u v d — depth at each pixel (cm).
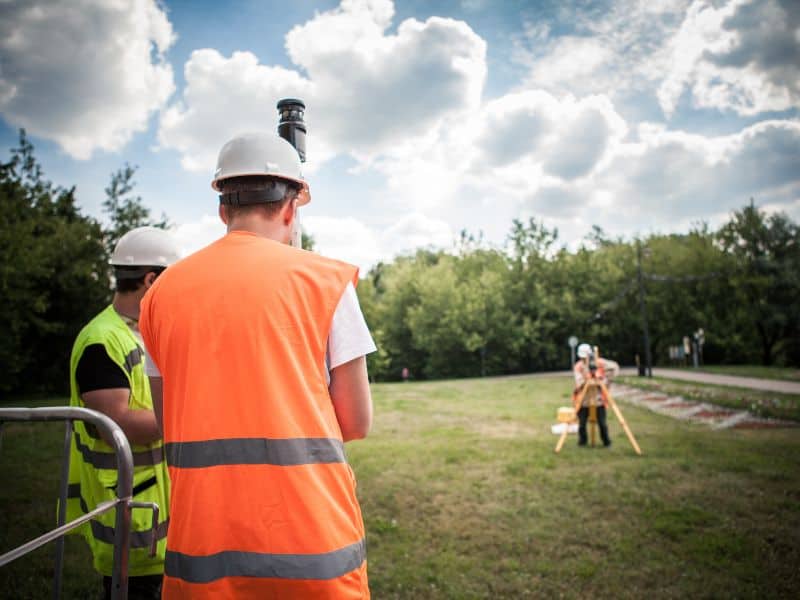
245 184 144
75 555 446
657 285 4681
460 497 627
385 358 5003
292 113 213
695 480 676
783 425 1130
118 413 204
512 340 4581
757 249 4588
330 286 135
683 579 408
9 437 1021
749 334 4538
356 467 778
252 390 124
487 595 389
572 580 411
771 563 429
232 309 129
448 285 4934
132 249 226
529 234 4891
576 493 634
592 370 920
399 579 414
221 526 118
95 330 212
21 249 2277
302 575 114
